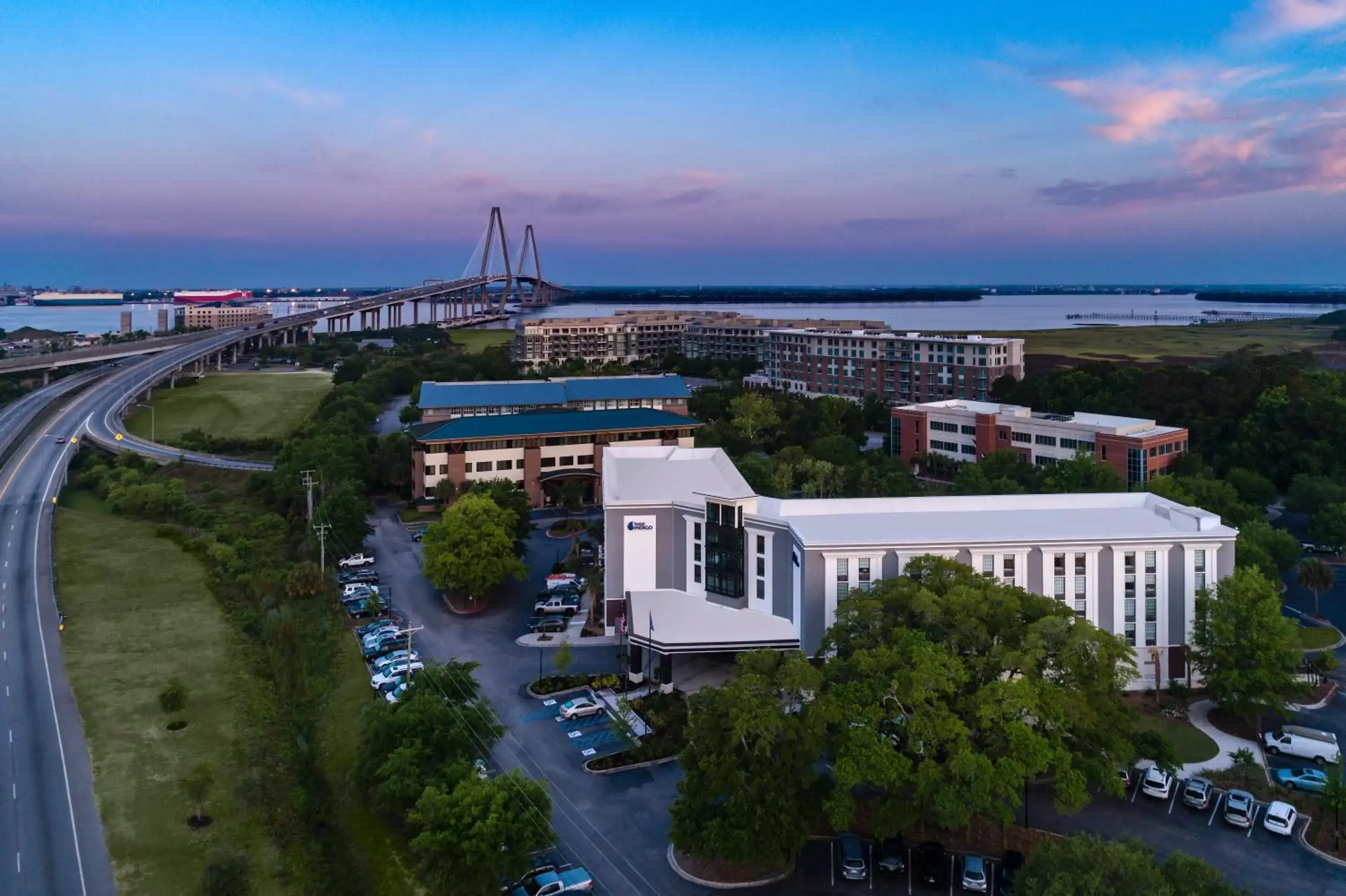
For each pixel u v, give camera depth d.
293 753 85.50
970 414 194.00
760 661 72.31
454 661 87.62
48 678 100.31
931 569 84.00
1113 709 72.81
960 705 68.44
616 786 80.00
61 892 64.56
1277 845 70.69
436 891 65.25
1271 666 86.50
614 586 113.44
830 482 161.88
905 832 72.69
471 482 171.88
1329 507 137.62
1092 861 52.25
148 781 79.75
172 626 116.50
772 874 67.75
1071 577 96.62
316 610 121.19
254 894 64.88
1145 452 163.00
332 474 168.62
